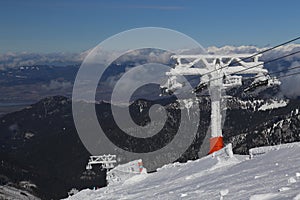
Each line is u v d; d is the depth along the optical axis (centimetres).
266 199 830
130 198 1565
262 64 2244
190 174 1859
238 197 983
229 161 1867
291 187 908
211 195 1119
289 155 1552
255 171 1410
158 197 1380
